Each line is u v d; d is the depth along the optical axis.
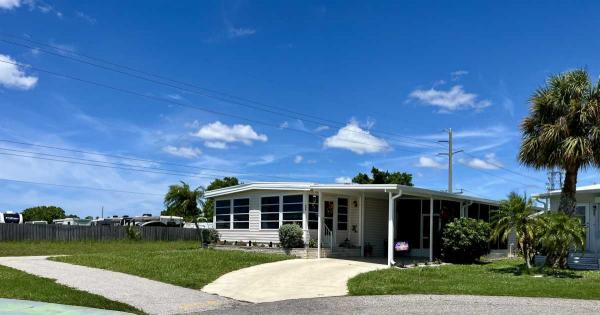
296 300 12.16
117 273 16.39
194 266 17.95
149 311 10.88
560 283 14.81
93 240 35.47
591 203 23.67
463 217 23.91
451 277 16.45
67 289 12.95
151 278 15.41
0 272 15.91
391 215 20.75
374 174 47.75
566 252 18.64
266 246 25.00
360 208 25.11
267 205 25.83
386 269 18.62
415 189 21.56
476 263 22.66
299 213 24.11
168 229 38.94
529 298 12.32
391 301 11.88
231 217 27.97
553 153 18.62
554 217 18.03
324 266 19.17
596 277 16.58
